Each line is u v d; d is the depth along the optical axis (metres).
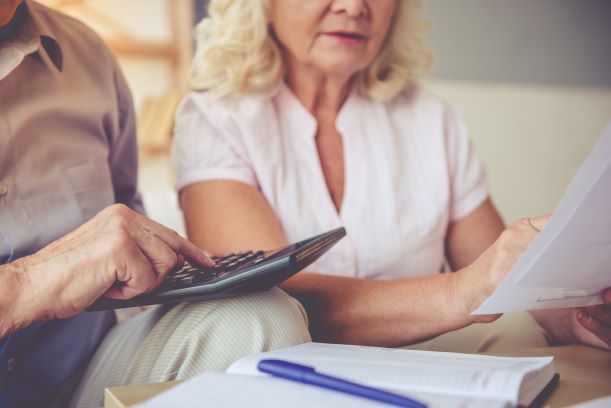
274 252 0.77
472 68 3.47
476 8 3.44
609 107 3.77
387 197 1.17
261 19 1.14
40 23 0.91
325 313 0.86
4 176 0.82
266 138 1.13
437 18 3.35
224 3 1.17
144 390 0.54
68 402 0.84
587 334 0.83
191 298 0.65
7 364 0.80
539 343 1.09
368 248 1.14
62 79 0.93
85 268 0.63
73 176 0.89
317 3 1.07
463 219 1.27
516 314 1.13
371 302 0.85
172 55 3.14
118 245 0.63
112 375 0.74
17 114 0.84
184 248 0.69
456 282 0.80
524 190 3.54
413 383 0.49
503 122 3.46
